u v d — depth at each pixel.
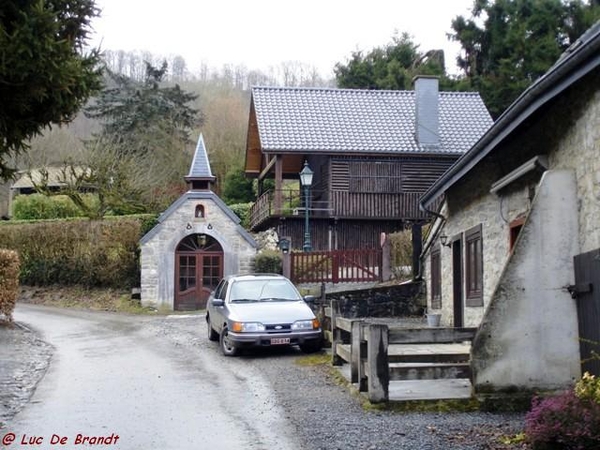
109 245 27.95
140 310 25.44
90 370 12.63
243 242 26.38
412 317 19.50
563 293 8.92
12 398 10.03
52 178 40.69
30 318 22.44
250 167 38.22
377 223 32.44
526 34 40.81
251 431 7.96
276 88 35.53
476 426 7.89
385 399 8.80
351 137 32.59
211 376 11.81
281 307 14.38
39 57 6.17
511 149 11.73
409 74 46.53
